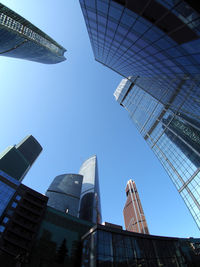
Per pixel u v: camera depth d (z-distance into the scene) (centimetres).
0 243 4809
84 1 2639
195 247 5547
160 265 4459
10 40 9400
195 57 2261
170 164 9150
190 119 6994
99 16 2784
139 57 3512
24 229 5475
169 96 6275
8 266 4484
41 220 5909
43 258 4975
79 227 6238
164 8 1650
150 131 12094
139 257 4284
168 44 2284
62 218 6288
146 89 7875
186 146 8100
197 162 7238
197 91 4138
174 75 3581
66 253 5250
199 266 4972
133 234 4812
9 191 6000
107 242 4081
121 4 1997
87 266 3900
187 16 1574
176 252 5134
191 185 7362
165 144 9975
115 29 2856
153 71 3984
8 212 5525
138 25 2245
